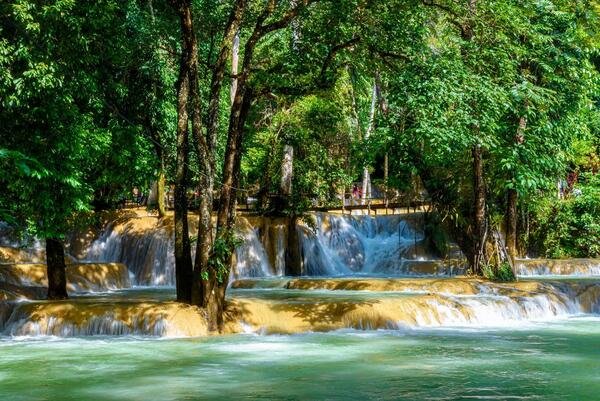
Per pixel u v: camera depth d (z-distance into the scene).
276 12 16.44
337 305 15.73
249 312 15.02
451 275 26.61
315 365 11.34
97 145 15.72
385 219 32.50
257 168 34.16
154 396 9.23
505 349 13.05
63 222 15.37
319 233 29.98
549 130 20.61
